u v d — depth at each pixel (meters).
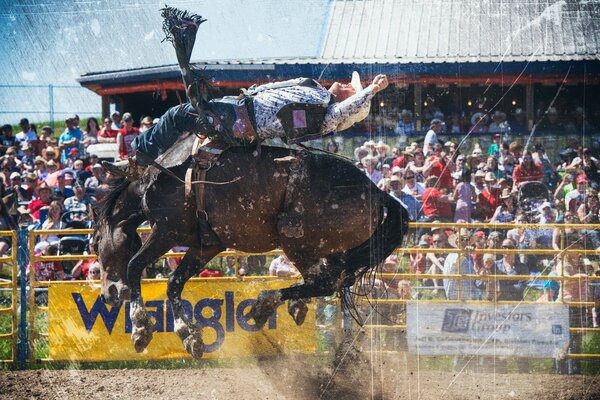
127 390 10.25
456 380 10.88
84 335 11.53
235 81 18.36
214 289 11.64
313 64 18.55
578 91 19.06
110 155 18.38
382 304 12.18
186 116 9.15
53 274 14.02
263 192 9.06
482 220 16.16
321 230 9.12
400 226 9.30
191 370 11.27
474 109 18.97
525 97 19.30
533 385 10.72
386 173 16.72
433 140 17.70
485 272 13.48
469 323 11.70
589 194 16.55
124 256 9.83
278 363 11.46
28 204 17.09
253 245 9.41
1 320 13.63
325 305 12.13
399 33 19.27
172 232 9.36
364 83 18.84
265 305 9.25
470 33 19.31
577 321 12.48
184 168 9.30
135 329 9.30
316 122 8.97
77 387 10.37
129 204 9.85
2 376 10.89
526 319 11.66
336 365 11.31
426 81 18.92
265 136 9.06
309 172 9.10
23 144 20.06
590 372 11.48
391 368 11.29
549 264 14.10
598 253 11.95
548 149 19.12
